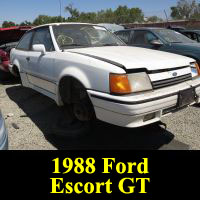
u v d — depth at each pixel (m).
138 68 2.56
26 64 4.26
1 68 6.18
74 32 3.78
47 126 3.66
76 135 3.17
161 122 3.48
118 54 2.96
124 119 2.46
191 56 5.19
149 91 2.58
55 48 3.47
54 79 3.39
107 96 2.53
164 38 5.80
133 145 3.11
